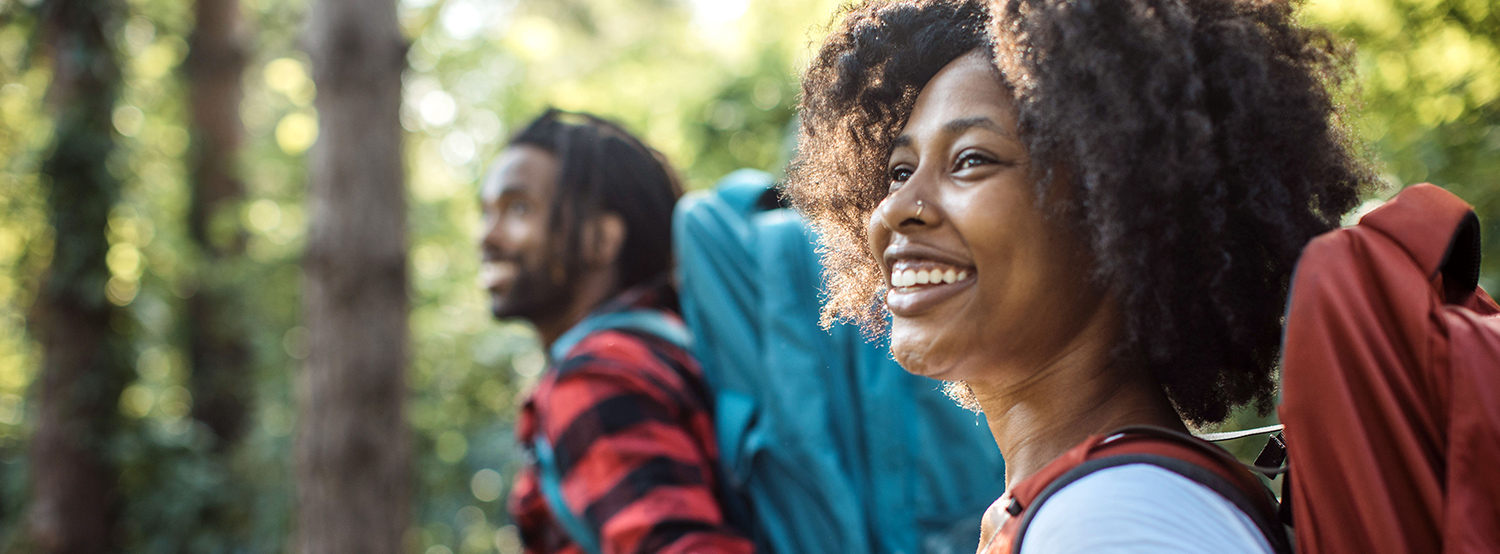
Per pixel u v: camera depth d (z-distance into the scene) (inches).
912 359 27.7
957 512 68.1
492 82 301.9
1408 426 21.0
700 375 76.2
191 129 327.0
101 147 259.8
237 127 332.8
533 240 84.0
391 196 147.6
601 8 317.7
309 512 142.6
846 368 71.8
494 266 85.4
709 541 66.4
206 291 311.9
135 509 268.4
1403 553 20.6
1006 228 26.3
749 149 216.4
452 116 301.4
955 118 27.3
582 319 85.0
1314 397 21.7
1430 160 93.7
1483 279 89.7
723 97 215.3
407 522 147.6
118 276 280.1
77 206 258.7
